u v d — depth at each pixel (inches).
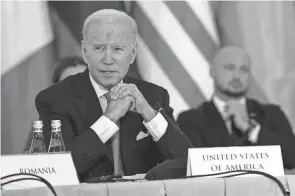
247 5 601.3
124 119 331.6
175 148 322.0
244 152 258.2
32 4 540.4
